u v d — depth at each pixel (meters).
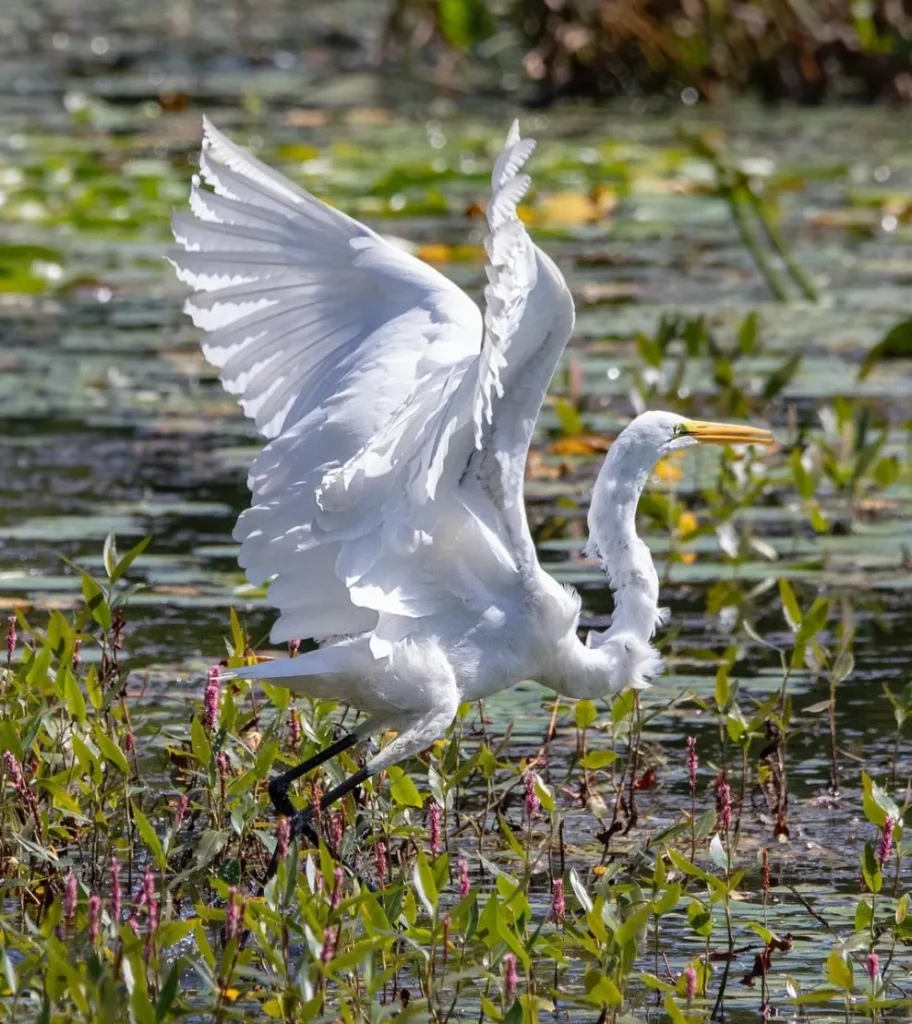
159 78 36.12
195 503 15.12
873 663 12.20
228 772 9.20
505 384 8.27
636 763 10.43
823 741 11.09
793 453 14.52
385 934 7.30
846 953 8.02
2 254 22.89
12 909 8.73
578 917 8.60
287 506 8.85
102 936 7.38
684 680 11.84
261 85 35.16
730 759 10.81
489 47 34.25
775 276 21.70
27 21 44.16
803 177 26.72
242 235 9.56
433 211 25.09
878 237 25.05
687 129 30.14
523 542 8.88
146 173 26.91
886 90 32.44
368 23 42.38
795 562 13.94
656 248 24.56
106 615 9.57
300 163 27.33
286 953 7.24
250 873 9.09
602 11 32.59
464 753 10.66
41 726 9.21
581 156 27.70
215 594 13.01
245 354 9.81
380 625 8.63
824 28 32.47
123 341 20.53
